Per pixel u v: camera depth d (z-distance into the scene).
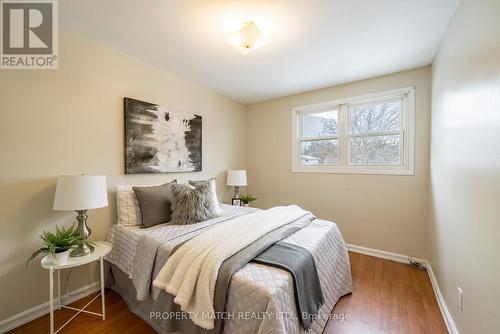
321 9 1.67
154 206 2.20
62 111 1.91
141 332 1.62
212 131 3.50
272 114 3.89
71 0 1.58
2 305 1.63
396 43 2.14
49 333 1.61
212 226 2.11
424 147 2.66
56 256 1.54
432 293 2.13
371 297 2.07
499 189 1.00
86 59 2.06
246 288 1.19
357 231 3.11
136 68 2.45
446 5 1.62
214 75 2.92
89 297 2.05
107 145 2.22
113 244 2.09
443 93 1.99
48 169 1.84
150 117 2.57
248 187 4.18
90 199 1.69
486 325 1.12
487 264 1.12
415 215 2.73
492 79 1.07
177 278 1.37
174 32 1.98
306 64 2.59
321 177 3.40
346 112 3.23
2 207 1.63
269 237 1.71
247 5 1.63
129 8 1.67
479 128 1.22
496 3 1.03
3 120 1.63
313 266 1.54
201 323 1.21
